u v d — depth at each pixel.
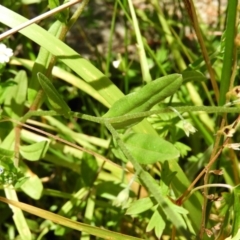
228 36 0.23
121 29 0.48
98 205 0.31
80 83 0.33
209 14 0.48
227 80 0.23
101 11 0.49
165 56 0.40
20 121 0.25
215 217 0.28
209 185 0.23
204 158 0.30
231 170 0.30
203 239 0.25
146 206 0.23
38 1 0.34
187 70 0.29
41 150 0.26
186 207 0.25
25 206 0.23
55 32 0.26
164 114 0.28
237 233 0.22
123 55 0.46
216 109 0.20
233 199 0.22
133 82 0.41
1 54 0.23
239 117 0.22
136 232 0.32
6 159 0.24
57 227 0.29
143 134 0.21
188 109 0.20
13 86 0.29
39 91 0.27
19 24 0.25
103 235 0.23
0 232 0.32
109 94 0.25
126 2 0.34
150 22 0.38
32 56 0.36
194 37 0.40
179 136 0.29
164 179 0.23
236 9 0.22
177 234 0.29
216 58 0.29
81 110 0.41
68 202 0.30
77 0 0.24
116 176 0.32
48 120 0.34
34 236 0.32
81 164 0.30
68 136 0.34
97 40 0.48
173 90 0.21
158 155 0.21
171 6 0.48
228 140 0.23
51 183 0.36
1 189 0.29
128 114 0.21
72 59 0.25
